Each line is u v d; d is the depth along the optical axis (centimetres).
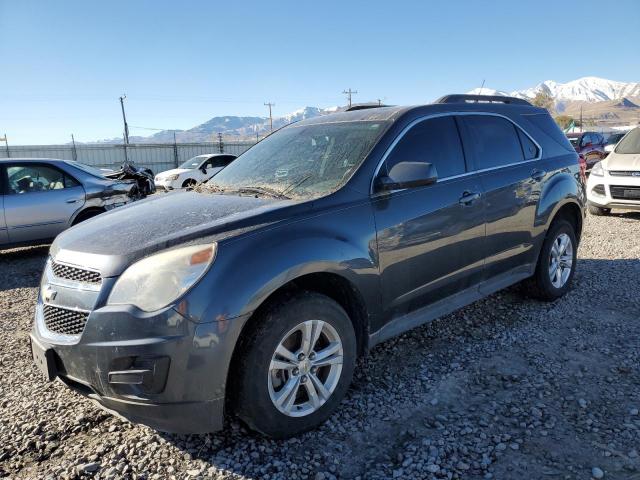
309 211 297
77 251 282
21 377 377
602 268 614
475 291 409
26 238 809
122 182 943
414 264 344
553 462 258
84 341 256
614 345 394
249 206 304
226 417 308
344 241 301
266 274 262
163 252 258
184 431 258
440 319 459
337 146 362
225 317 250
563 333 420
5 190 795
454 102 426
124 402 252
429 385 341
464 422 296
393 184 321
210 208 311
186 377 248
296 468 261
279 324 268
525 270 459
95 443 288
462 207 377
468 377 351
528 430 286
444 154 385
